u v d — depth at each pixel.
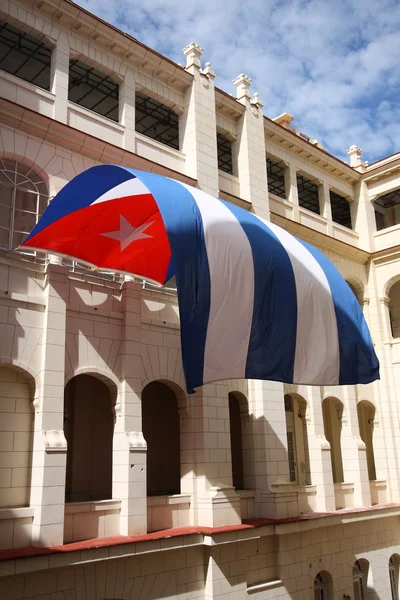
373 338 26.42
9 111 14.90
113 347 15.66
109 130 17.61
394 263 26.58
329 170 27.23
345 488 22.33
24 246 14.37
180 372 17.22
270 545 17.62
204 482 16.42
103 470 19.02
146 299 16.91
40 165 15.49
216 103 21.39
